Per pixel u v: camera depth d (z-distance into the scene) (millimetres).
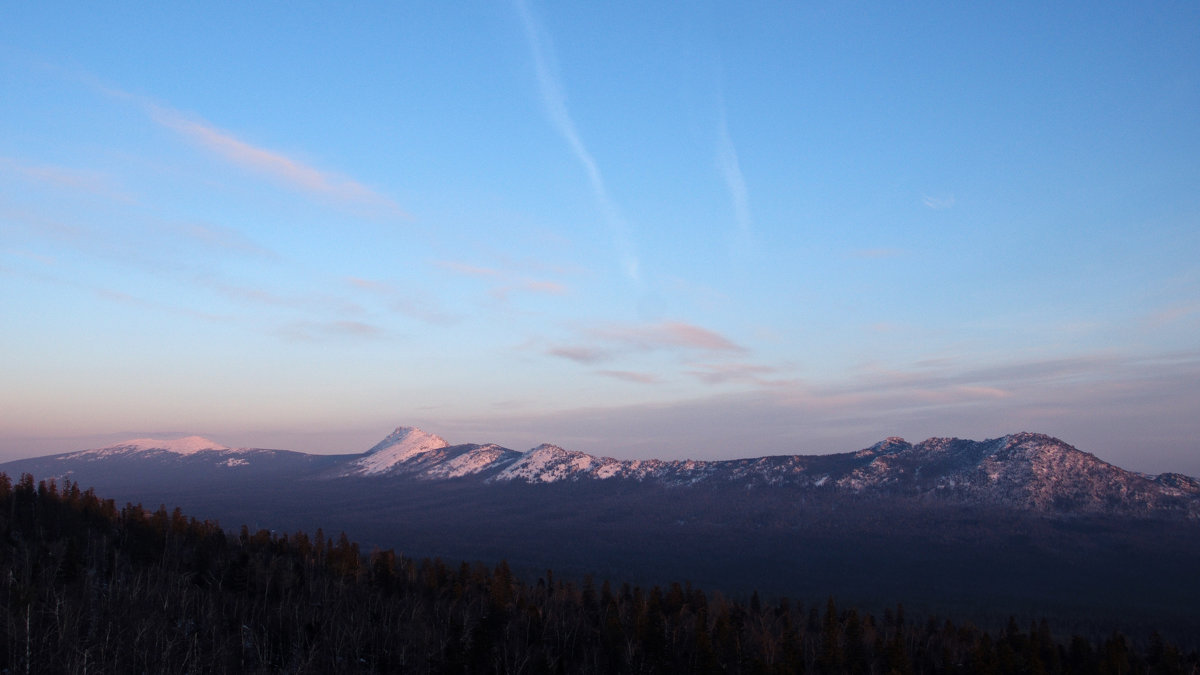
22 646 82688
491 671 104625
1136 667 116562
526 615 125250
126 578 119688
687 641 121938
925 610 196250
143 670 85875
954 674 114188
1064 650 129375
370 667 105562
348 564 147250
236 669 96062
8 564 105812
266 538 162625
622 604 147875
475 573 154000
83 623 93562
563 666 109812
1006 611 199625
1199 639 169625
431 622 119000
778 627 137000
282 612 113812
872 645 121188
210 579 127250
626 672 112500
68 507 149750
